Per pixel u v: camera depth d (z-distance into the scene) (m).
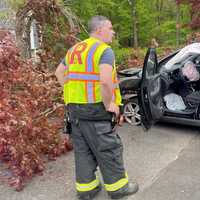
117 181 3.42
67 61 3.28
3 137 3.66
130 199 3.51
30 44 6.18
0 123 3.70
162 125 5.66
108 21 3.17
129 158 4.47
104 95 3.02
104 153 3.28
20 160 3.78
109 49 3.07
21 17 5.96
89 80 3.10
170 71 5.71
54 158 4.44
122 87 5.62
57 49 6.16
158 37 16.03
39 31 6.15
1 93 4.01
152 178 3.95
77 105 3.20
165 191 3.66
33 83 4.51
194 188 3.71
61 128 4.86
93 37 3.18
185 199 3.50
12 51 4.26
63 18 6.07
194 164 4.27
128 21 14.25
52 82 5.14
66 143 4.62
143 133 5.33
